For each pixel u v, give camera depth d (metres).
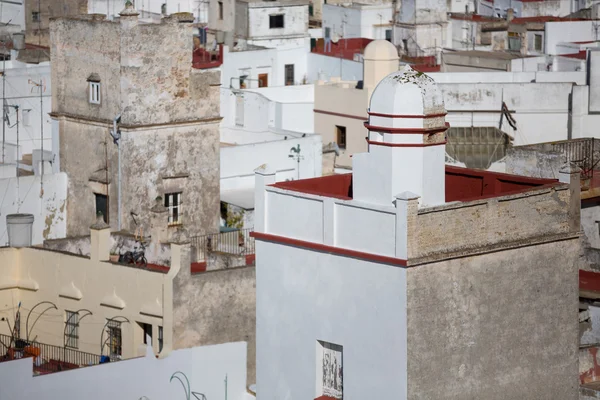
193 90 84.62
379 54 114.50
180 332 68.69
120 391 65.19
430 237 55.19
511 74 116.31
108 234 70.94
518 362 57.84
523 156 79.00
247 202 89.94
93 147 85.31
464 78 116.31
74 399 63.97
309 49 133.62
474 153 108.00
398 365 55.34
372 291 55.75
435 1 136.00
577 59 124.44
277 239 58.22
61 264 71.88
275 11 139.00
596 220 81.44
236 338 70.06
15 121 98.06
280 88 117.56
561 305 58.81
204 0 142.00
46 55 114.94
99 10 134.00
